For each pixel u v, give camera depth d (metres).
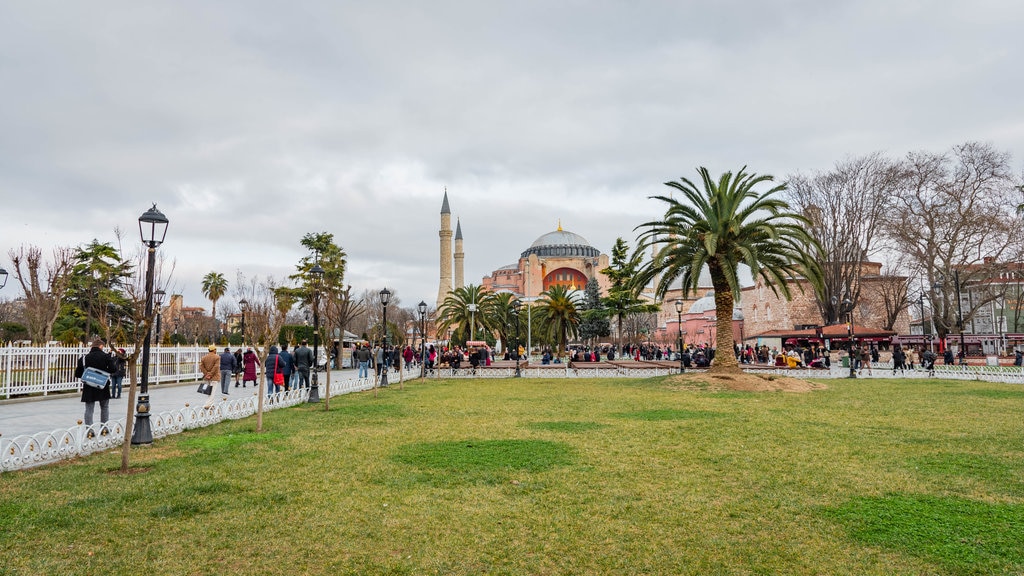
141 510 6.86
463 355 55.50
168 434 12.30
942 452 10.19
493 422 14.15
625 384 27.66
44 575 5.07
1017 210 43.16
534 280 117.50
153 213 11.18
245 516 6.68
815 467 9.04
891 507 6.93
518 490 7.73
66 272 30.61
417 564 5.39
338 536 6.07
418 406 18.02
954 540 5.87
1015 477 8.34
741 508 6.96
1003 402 18.55
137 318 10.17
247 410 15.73
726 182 25.19
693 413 15.98
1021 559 5.39
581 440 11.46
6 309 53.06
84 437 10.23
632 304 57.09
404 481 8.17
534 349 81.44
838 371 34.59
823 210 52.88
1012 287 56.59
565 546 5.81
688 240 25.66
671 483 8.08
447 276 110.31
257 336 25.55
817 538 5.99
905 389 24.03
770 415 15.51
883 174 49.34
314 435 12.21
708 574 5.17
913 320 80.00
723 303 26.38
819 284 25.38
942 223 46.75
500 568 5.30
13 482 8.10
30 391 19.95
